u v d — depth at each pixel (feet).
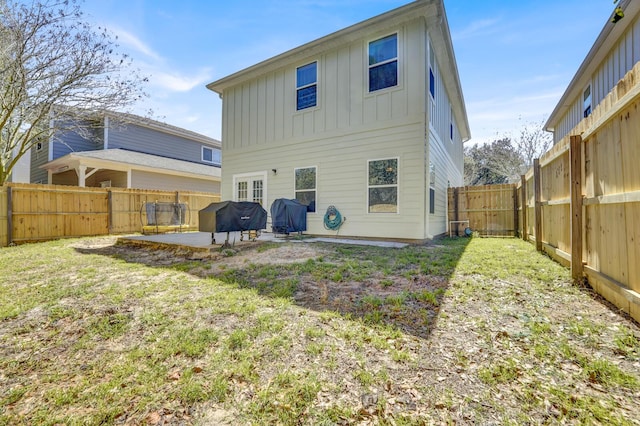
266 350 7.05
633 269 7.81
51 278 13.53
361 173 25.48
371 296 10.25
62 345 7.72
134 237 24.66
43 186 27.22
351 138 26.00
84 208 30.09
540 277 11.98
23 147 32.78
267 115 31.40
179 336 7.85
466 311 8.91
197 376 6.21
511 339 7.27
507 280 11.76
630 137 7.85
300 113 28.99
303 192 28.71
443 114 32.48
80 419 5.19
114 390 5.90
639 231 7.54
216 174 53.11
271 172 30.91
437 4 21.35
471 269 13.48
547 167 16.90
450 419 4.91
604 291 9.62
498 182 74.69
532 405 5.15
